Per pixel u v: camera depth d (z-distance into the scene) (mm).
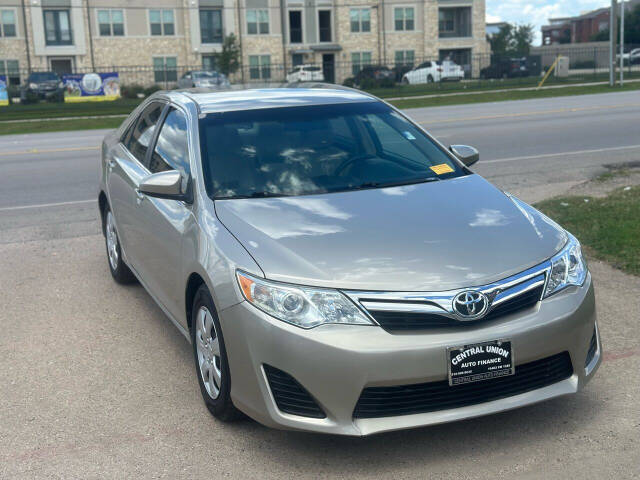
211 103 5113
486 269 3477
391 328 3314
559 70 47000
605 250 6551
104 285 6457
